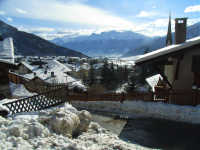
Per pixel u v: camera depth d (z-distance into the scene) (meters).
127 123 12.49
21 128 6.73
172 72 16.75
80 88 48.69
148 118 13.63
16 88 19.77
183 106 13.79
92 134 8.89
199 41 12.96
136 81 65.38
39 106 12.26
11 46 16.95
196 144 9.19
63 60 161.50
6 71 15.88
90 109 16.88
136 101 16.08
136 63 15.45
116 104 16.38
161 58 14.46
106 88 72.44
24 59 162.00
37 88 21.58
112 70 82.56
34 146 6.12
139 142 9.32
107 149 6.99
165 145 9.08
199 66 14.37
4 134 6.22
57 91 13.50
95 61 117.94
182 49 13.73
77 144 6.59
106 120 13.20
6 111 9.20
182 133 10.62
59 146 6.37
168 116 13.58
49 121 7.96
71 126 8.05
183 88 15.05
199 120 12.58
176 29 17.22
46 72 60.88
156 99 15.66
